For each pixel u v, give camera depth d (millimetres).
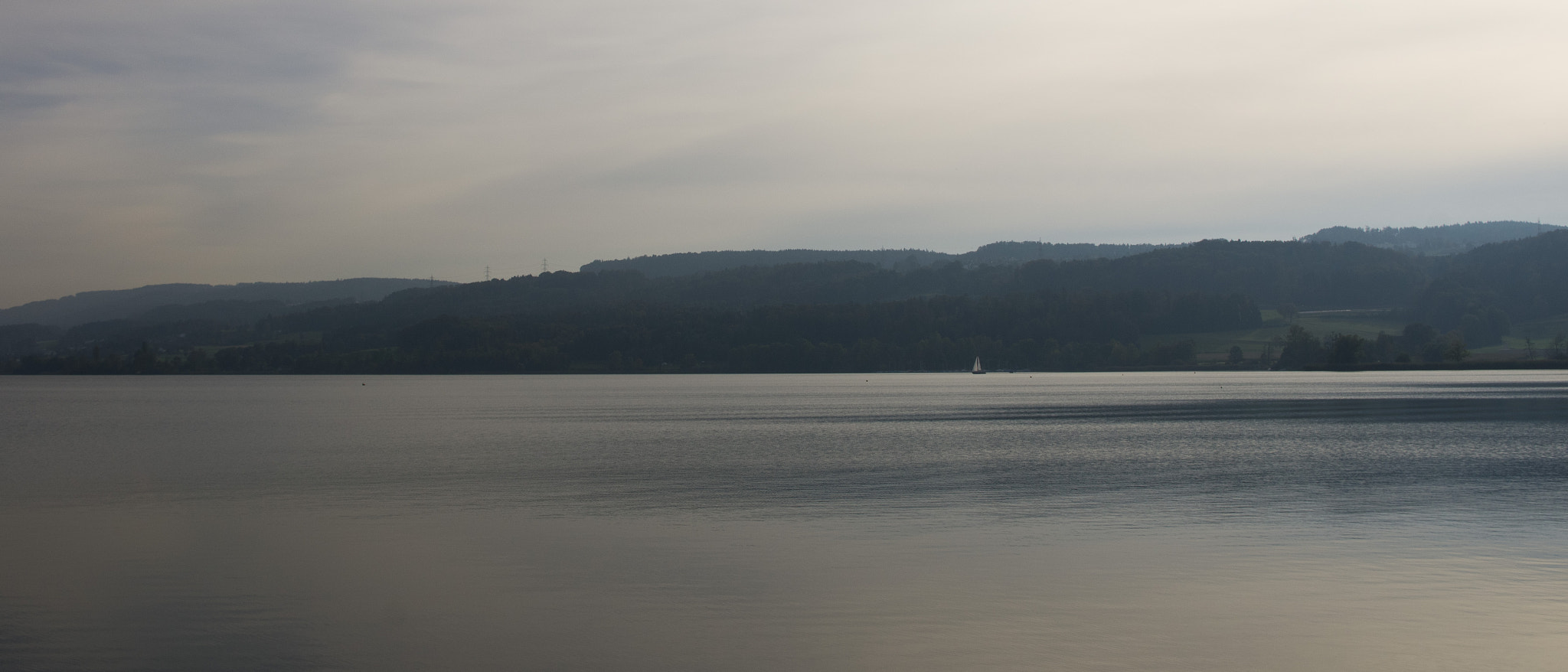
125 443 66625
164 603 22516
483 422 89625
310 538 29906
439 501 37375
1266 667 18094
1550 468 46406
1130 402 120625
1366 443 59750
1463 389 143375
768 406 116875
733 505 36000
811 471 47031
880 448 59531
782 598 22594
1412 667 18109
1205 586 23484
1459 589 23047
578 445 63219
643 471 47094
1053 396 143125
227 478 45719
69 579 24797
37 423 89938
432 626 20688
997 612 21391
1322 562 25922
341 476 46000
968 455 54250
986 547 27984
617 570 25359
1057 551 27422
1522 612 21219
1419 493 38219
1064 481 42375
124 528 31891
